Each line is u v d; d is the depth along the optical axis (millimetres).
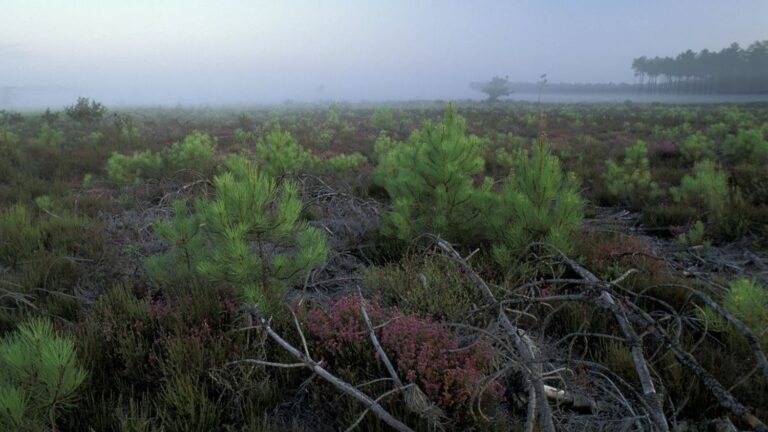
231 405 2734
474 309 3479
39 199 6898
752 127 19203
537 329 3705
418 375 2760
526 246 4418
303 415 2781
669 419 2654
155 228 3941
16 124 22844
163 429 2328
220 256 3365
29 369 1999
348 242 5715
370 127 25438
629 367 2977
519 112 44219
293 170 7773
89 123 23688
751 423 2018
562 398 2799
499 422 2537
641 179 8406
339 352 3049
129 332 3311
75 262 4688
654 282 4262
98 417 2453
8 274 4605
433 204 5301
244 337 3295
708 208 6859
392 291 4164
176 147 11164
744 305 3021
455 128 5293
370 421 2475
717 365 3059
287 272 3500
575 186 4887
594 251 4953
